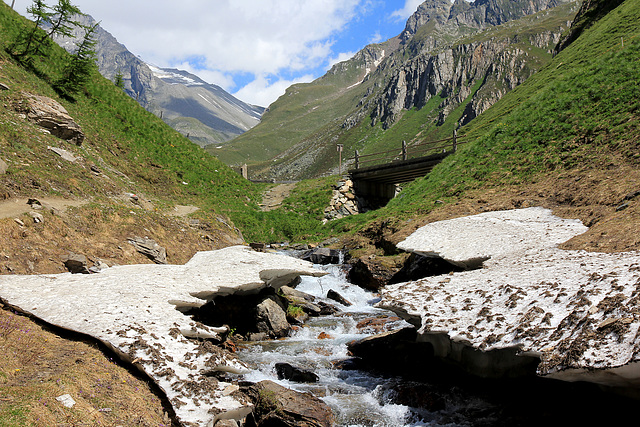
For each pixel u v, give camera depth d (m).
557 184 22.84
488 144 32.03
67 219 17.05
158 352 8.50
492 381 9.84
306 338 14.72
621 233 13.12
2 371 7.16
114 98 38.47
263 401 8.77
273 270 15.10
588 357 6.56
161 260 19.23
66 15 31.77
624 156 21.38
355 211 47.50
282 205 44.12
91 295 10.95
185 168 38.31
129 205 22.89
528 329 8.11
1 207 15.27
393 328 15.33
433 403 9.53
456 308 10.32
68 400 6.69
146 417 7.02
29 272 13.08
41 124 23.50
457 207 25.52
